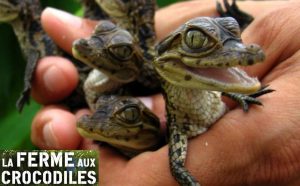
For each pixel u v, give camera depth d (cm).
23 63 31
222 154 19
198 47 17
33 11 30
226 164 19
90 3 30
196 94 19
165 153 20
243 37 22
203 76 17
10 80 30
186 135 19
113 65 23
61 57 27
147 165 20
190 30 17
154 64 18
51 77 26
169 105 20
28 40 29
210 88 17
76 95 27
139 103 20
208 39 17
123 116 20
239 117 19
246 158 19
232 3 27
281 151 19
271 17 22
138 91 25
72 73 26
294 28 21
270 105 19
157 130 21
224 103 21
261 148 19
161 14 29
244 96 20
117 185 20
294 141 19
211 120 20
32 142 25
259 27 22
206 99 19
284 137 19
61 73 26
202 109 19
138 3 26
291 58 21
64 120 24
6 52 30
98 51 22
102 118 20
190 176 18
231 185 19
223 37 17
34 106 29
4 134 27
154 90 25
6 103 29
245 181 19
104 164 21
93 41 22
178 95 19
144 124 21
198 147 19
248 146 19
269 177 19
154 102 24
